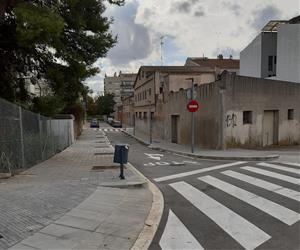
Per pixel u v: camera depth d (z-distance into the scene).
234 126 20.92
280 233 5.85
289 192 8.96
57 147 21.89
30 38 12.31
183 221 6.59
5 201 7.36
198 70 40.81
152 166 14.66
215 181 10.73
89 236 5.52
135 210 7.25
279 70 37.81
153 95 40.03
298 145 26.50
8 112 11.58
